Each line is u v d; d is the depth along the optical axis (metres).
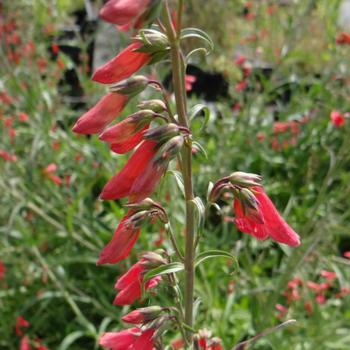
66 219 0.54
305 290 0.47
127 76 0.21
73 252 0.54
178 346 0.39
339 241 0.60
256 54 0.69
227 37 0.92
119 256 0.23
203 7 0.94
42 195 0.57
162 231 0.47
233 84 0.72
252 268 0.49
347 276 0.53
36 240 0.52
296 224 0.58
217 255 0.24
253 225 0.23
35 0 0.78
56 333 0.53
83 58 0.69
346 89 0.64
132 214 0.23
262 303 0.46
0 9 0.69
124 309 0.48
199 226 0.22
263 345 0.46
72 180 0.57
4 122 0.57
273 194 0.64
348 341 0.49
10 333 0.52
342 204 0.59
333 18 0.60
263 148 0.66
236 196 0.23
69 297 0.49
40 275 0.53
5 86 0.64
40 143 0.58
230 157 0.62
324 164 0.66
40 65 0.68
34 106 0.62
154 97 0.48
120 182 0.21
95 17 1.02
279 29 0.78
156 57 0.21
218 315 0.47
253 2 0.78
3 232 0.52
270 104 0.83
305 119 0.66
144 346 0.24
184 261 0.24
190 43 0.81
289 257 0.42
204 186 0.59
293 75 0.73
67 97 0.80
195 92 0.84
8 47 0.67
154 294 0.26
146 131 0.21
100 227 0.56
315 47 0.81
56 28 0.85
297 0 0.64
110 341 0.25
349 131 0.42
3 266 0.50
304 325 0.47
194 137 0.25
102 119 0.21
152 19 0.19
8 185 0.53
